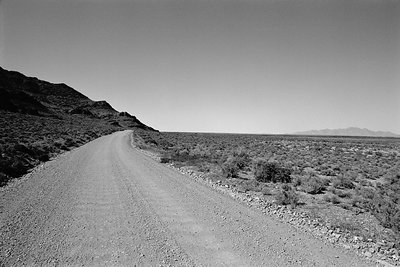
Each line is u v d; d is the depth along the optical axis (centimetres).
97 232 682
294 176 1777
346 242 688
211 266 525
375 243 698
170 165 2089
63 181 1287
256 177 1599
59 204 911
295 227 779
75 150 2902
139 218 799
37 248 580
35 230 679
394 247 678
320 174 2038
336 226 820
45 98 15562
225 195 1147
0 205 872
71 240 627
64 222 744
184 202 995
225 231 717
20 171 1452
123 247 599
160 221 779
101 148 3238
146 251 582
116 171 1642
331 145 6356
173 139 6894
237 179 1580
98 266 512
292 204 1023
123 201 978
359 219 912
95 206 905
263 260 556
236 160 2058
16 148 1952
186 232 702
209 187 1302
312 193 1317
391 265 568
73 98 19688
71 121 9519
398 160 3278
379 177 2019
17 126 4497
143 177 1476
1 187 1132
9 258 532
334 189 1355
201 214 858
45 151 2377
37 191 1073
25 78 16475
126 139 5278
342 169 2262
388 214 876
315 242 669
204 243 635
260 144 5762
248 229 738
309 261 559
